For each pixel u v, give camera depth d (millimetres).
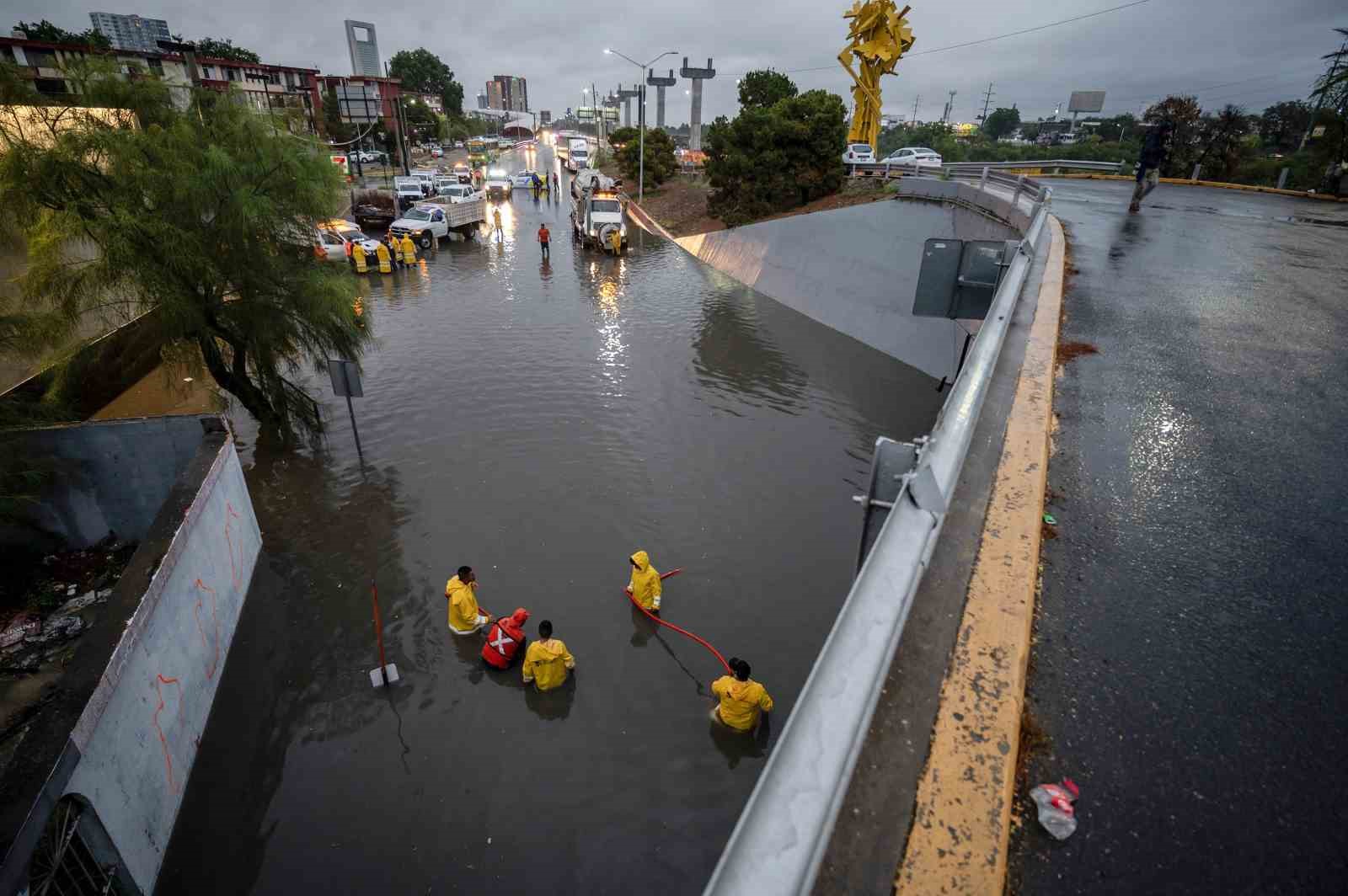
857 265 21172
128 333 13289
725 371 17109
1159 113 28453
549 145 131750
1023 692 1602
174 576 6059
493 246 33594
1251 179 25859
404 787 5965
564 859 5402
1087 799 1427
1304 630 1998
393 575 8875
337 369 11164
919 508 1733
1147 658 1864
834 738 1009
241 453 12188
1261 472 2982
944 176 19812
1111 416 3564
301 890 5098
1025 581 1921
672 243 36031
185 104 10508
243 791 5852
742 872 803
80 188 9016
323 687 7023
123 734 4852
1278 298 6176
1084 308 5715
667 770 6191
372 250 26203
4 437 7930
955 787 1291
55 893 3971
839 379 16719
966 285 5266
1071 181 24688
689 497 11039
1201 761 1534
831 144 28359
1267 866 1301
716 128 33375
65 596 7809
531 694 6984
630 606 8352
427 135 95438
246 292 10734
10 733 5871
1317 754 1563
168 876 5125
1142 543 2434
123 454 8414
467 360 17266
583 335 19578
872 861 1153
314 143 11227
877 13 30094
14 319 8602
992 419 3146
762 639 7859
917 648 1657
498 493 11008
